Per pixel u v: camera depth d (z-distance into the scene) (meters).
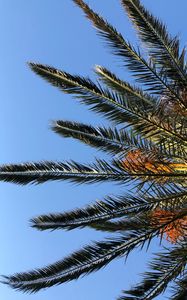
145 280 10.76
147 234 10.78
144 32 11.71
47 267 11.56
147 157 11.52
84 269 11.28
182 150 11.54
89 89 12.18
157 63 11.65
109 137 12.44
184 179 11.38
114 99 11.96
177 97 11.52
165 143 11.72
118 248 11.00
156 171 11.50
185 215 10.73
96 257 11.16
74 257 11.27
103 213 11.39
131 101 11.97
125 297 10.74
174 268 10.75
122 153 12.09
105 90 12.06
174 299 10.21
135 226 10.56
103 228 11.34
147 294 10.77
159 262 10.68
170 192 10.94
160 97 11.59
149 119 11.54
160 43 11.66
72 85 12.32
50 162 12.33
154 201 10.99
